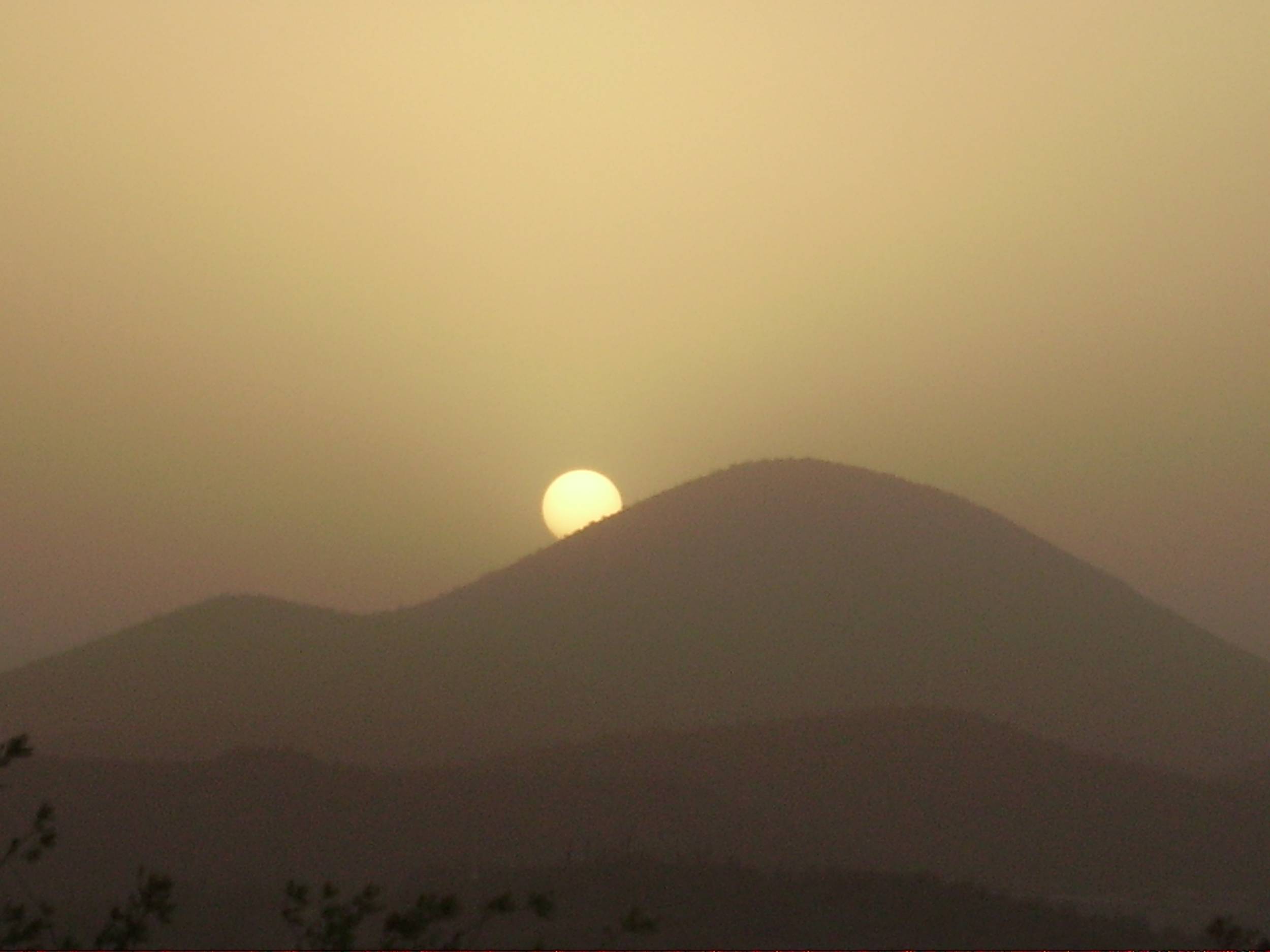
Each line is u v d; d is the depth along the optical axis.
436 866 149.25
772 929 112.88
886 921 116.81
